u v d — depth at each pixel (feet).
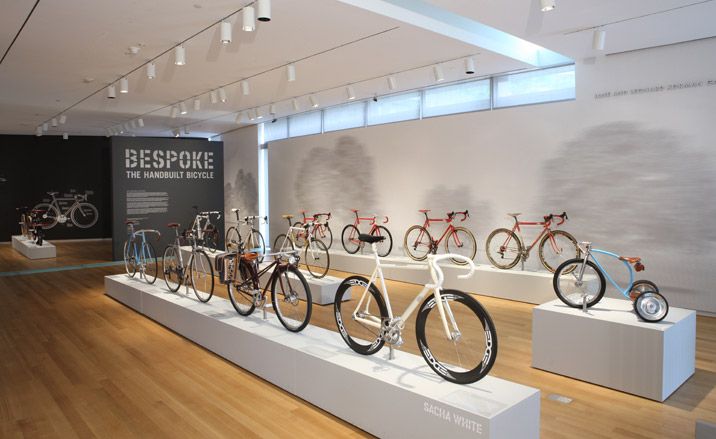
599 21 16.89
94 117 37.22
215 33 17.46
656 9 15.80
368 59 21.59
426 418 8.87
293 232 29.32
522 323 18.38
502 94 25.82
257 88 27.63
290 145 38.40
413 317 19.54
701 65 18.80
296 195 38.09
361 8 15.37
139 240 24.76
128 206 36.52
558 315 13.35
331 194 34.76
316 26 16.99
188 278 19.93
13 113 34.50
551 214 22.20
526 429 8.70
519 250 23.06
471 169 26.04
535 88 24.53
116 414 11.39
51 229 51.01
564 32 18.13
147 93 28.17
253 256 15.52
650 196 20.03
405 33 17.98
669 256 19.63
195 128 45.37
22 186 49.83
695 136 18.93
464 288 23.95
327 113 36.65
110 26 16.55
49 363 14.89
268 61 21.57
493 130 25.00
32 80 24.38
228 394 12.36
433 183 27.91
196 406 11.71
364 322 11.25
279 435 10.23
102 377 13.67
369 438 10.01
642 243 20.27
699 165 18.86
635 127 20.31
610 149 21.02
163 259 21.31
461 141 26.40
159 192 37.68
